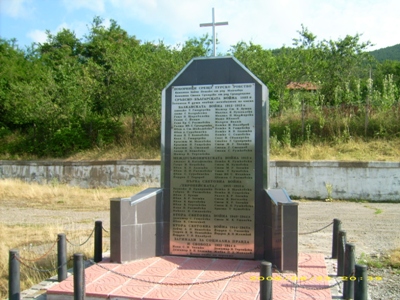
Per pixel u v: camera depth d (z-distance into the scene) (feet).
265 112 15.02
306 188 35.94
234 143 15.20
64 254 14.05
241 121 15.17
